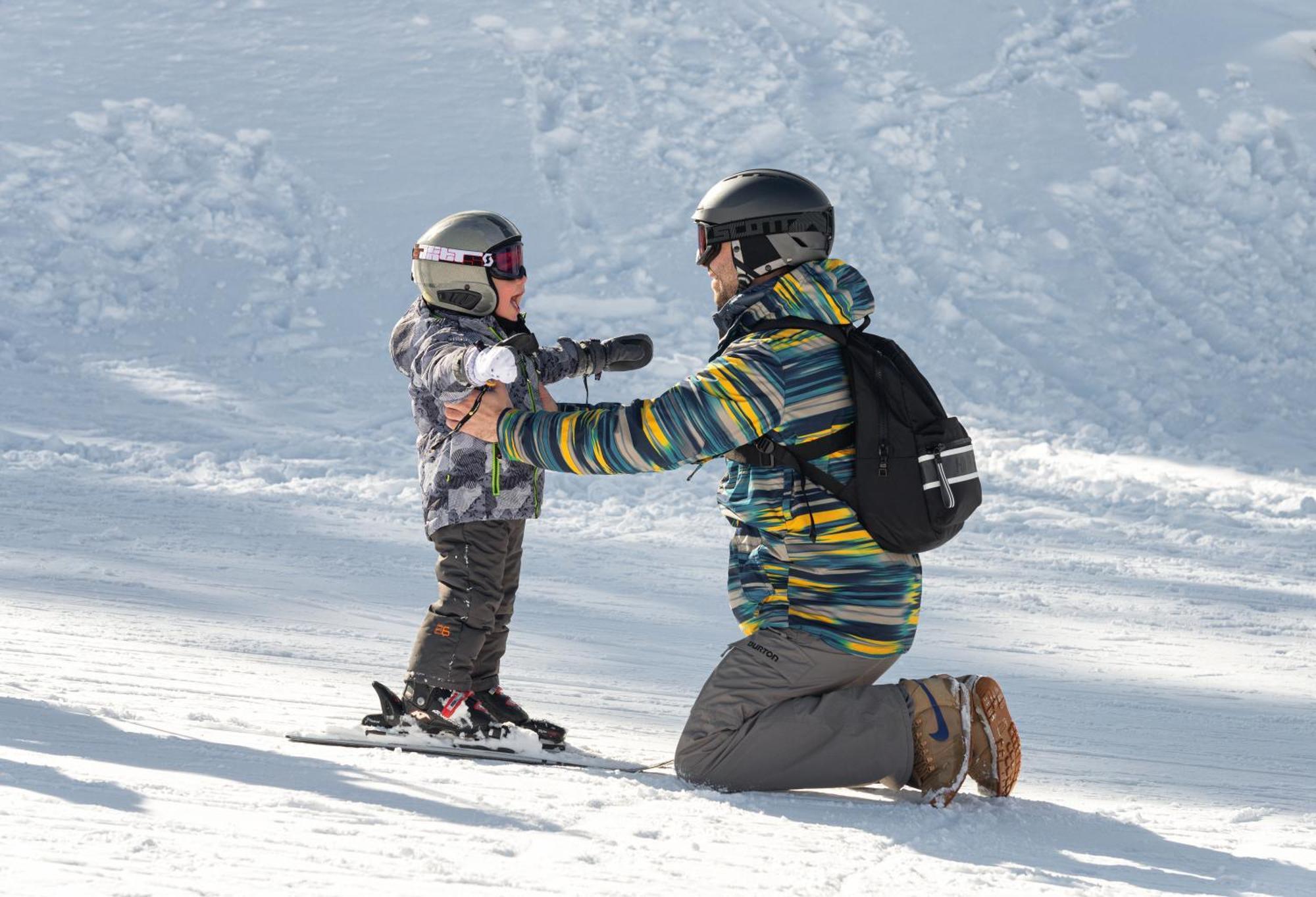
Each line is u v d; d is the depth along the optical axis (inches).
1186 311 1552.7
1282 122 1863.9
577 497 954.7
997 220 1684.3
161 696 380.5
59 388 1207.6
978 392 1370.6
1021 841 286.8
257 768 291.9
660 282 1551.4
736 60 1968.5
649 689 482.0
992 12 2105.1
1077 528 942.4
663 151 1784.0
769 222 325.7
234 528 771.4
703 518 904.9
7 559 636.7
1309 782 403.5
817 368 318.0
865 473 314.0
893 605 325.4
